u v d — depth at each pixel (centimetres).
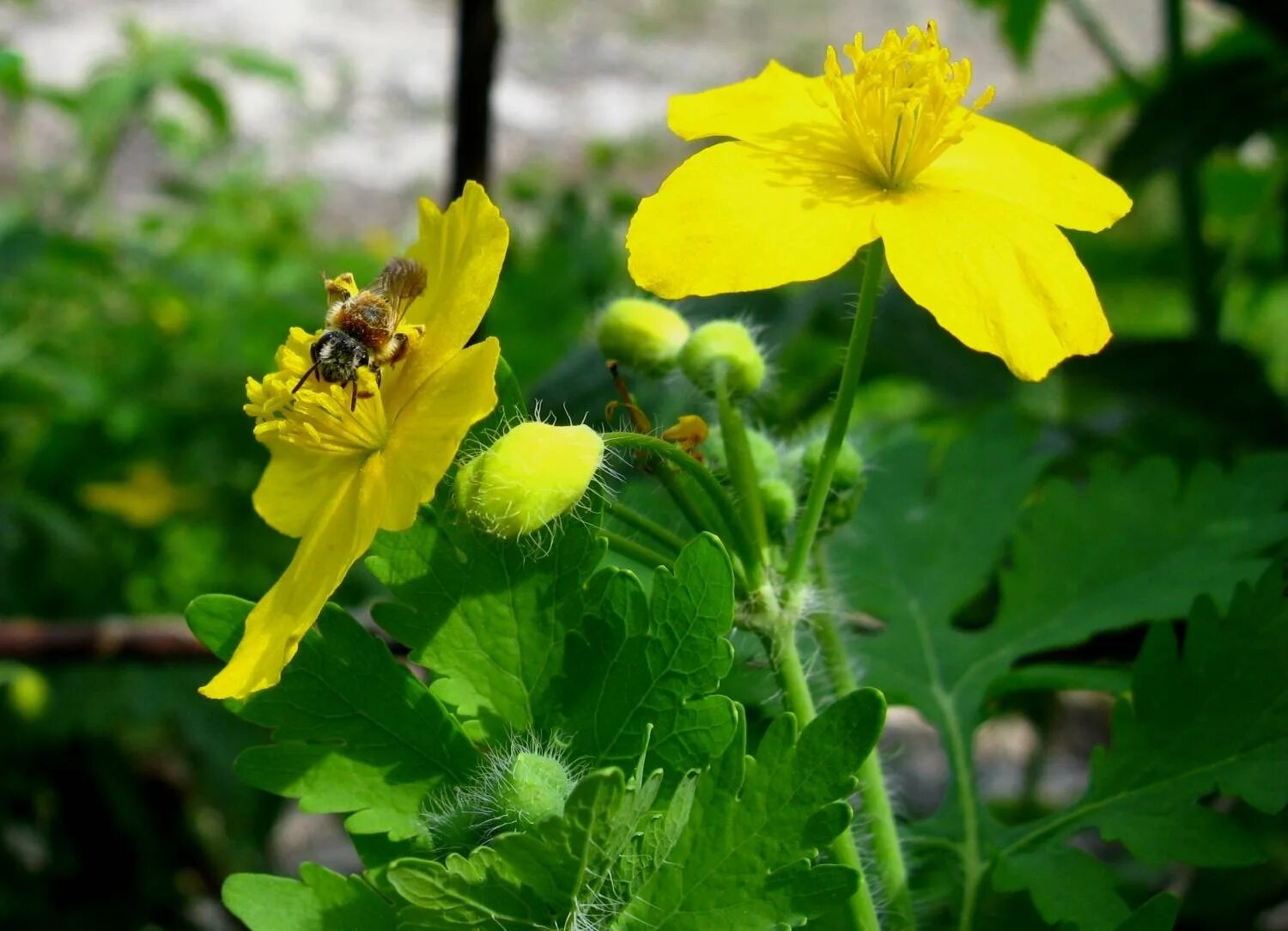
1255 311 22
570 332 20
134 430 22
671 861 9
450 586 10
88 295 23
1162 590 12
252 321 23
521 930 9
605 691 10
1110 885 10
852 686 11
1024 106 23
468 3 17
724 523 10
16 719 19
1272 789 10
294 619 9
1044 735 19
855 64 10
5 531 20
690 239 10
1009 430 13
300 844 26
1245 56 17
